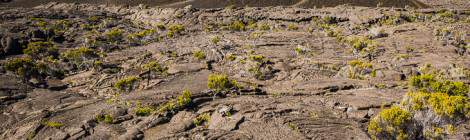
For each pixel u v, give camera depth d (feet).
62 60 144.25
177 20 270.26
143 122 69.56
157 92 91.66
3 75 114.83
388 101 74.28
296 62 127.03
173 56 146.30
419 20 234.99
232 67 124.98
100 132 68.33
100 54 153.99
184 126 65.77
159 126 68.44
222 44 162.50
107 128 69.67
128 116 74.69
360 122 66.33
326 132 60.80
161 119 70.03
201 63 128.67
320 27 229.04
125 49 174.19
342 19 248.73
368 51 137.80
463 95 77.00
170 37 206.18
